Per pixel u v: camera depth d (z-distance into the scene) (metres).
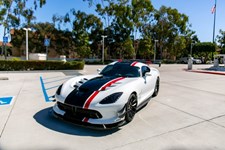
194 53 43.38
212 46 37.19
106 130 3.40
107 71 4.96
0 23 24.45
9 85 7.46
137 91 4.05
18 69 12.50
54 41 31.50
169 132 3.40
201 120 4.06
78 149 2.74
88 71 14.38
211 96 6.43
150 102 5.39
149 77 5.09
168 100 5.70
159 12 36.88
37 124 3.55
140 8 31.78
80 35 30.27
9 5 25.31
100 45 32.47
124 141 3.02
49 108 4.53
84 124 3.31
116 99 3.38
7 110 4.32
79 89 3.70
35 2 27.44
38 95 5.85
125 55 34.50
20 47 29.36
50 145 2.83
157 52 40.09
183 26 37.59
